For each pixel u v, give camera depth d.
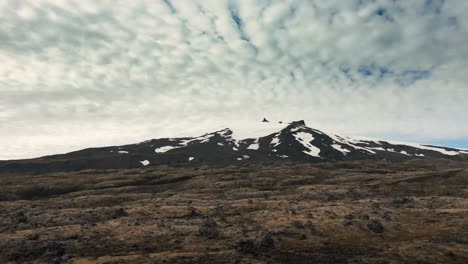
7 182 186.75
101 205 110.38
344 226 63.25
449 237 56.31
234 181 163.12
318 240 56.00
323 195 111.12
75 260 46.22
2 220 75.19
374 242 55.25
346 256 48.41
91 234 59.19
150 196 124.56
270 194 120.75
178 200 104.00
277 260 46.69
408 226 64.31
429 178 141.75
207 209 83.31
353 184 142.38
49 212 82.56
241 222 68.50
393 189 126.56
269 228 61.62
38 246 52.12
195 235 58.88
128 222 68.69
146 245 53.88
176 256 47.34
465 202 85.75
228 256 47.88
